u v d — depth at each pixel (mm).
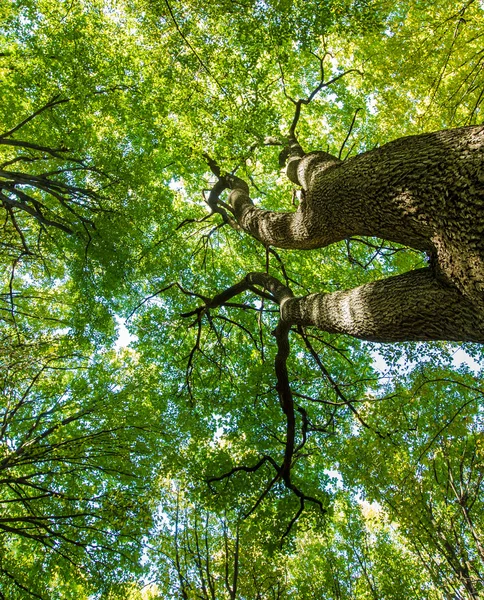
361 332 3471
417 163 2725
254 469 7473
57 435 8281
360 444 10297
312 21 5285
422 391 9578
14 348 7348
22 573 8031
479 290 2301
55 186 8266
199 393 10039
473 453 9641
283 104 10195
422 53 8031
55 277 12133
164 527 9391
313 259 10477
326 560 12945
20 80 7988
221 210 8680
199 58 5566
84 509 8531
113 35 8023
